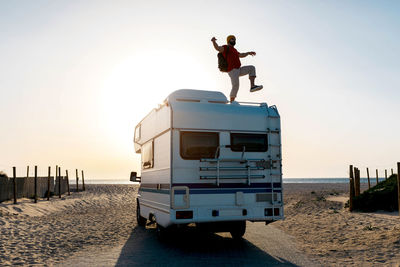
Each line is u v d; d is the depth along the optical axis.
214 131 7.54
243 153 7.55
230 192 7.41
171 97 7.85
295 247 8.05
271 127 7.92
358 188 15.77
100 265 6.49
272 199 7.58
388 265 6.10
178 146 7.28
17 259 7.07
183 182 7.20
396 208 14.18
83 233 10.40
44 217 15.32
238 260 6.80
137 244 8.60
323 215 13.86
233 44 9.34
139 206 11.66
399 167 11.57
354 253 7.16
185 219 7.10
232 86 9.08
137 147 12.11
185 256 7.18
